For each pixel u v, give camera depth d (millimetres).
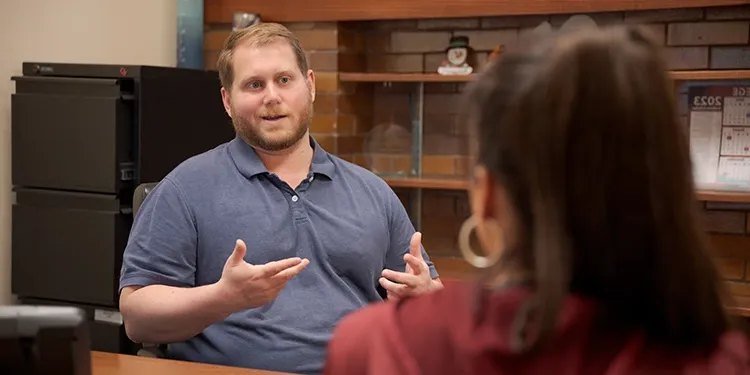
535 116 670
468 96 729
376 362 732
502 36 3264
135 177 2627
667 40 3051
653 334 686
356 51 3422
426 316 748
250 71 1958
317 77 3279
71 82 2617
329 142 3270
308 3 3252
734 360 679
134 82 2602
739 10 2949
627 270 672
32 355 966
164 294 1809
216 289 1698
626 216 657
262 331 1873
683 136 668
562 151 661
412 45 3414
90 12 3066
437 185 3082
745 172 2893
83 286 2629
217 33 3455
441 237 3404
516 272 712
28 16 2809
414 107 3381
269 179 1985
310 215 1988
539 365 676
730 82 2902
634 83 656
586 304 685
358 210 2039
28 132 2676
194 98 2838
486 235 733
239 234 1922
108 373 1523
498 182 708
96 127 2572
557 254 663
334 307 1932
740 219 2994
